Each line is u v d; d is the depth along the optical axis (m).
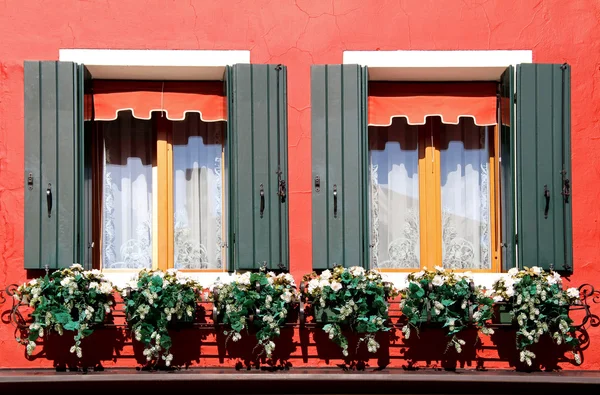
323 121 6.21
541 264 6.18
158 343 5.86
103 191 6.44
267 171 6.18
